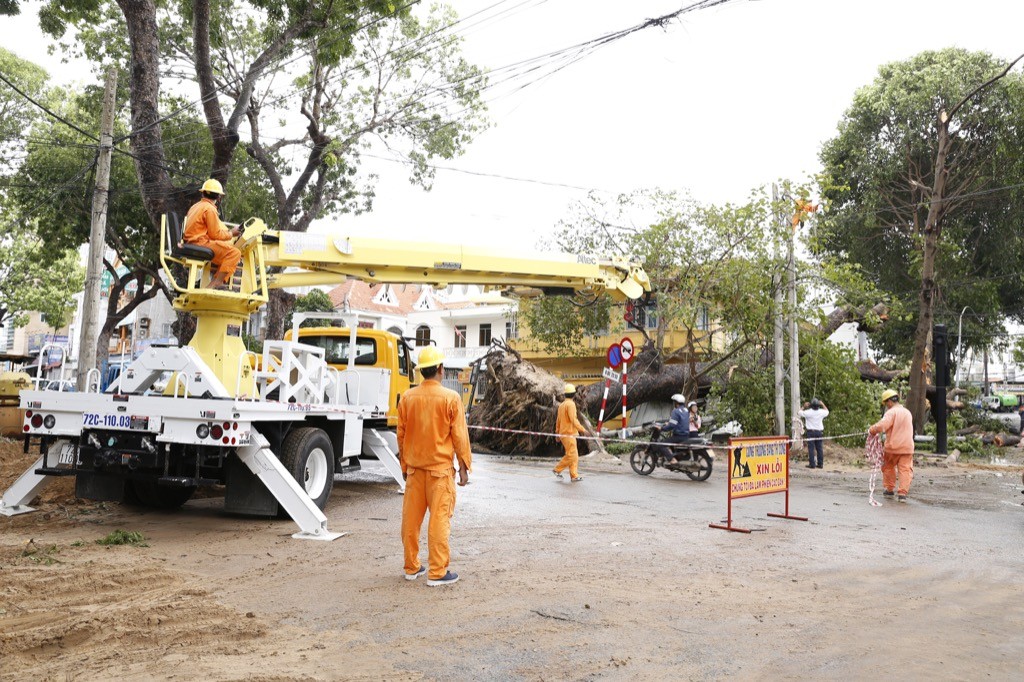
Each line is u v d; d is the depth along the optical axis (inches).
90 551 271.0
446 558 236.4
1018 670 174.7
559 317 965.8
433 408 238.8
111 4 852.0
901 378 1087.0
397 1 673.0
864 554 305.6
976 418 1159.0
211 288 340.5
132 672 160.6
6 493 345.1
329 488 369.7
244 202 934.4
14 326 1704.0
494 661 171.6
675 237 797.2
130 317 1820.9
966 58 1414.9
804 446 753.6
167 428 304.0
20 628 188.2
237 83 833.5
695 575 259.6
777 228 754.8
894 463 497.4
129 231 1080.8
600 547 303.0
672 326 863.1
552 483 530.9
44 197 994.1
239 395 326.0
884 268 1555.1
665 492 498.6
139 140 580.1
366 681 157.8
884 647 189.0
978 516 424.2
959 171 1342.3
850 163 1533.0
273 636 186.4
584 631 194.7
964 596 243.1
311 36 666.2
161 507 375.6
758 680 163.8
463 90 889.5
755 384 807.7
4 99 1080.8
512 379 778.8
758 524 374.6
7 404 681.6
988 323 1648.6
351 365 445.7
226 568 254.5
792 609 221.1
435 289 441.4
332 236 392.2
